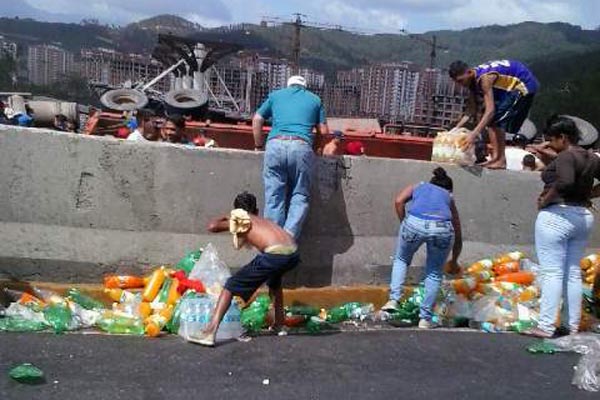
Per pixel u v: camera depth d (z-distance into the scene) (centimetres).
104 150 677
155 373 512
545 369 586
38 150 666
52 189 670
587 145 1345
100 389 476
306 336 630
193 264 674
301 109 689
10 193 663
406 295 754
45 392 464
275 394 492
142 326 603
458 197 803
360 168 755
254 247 618
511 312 711
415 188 695
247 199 616
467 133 806
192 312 593
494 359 604
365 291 744
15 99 1984
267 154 684
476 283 739
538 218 681
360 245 759
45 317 595
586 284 816
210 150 701
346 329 668
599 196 710
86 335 585
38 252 666
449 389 527
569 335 670
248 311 647
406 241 681
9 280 661
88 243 677
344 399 493
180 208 696
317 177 736
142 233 689
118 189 682
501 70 807
